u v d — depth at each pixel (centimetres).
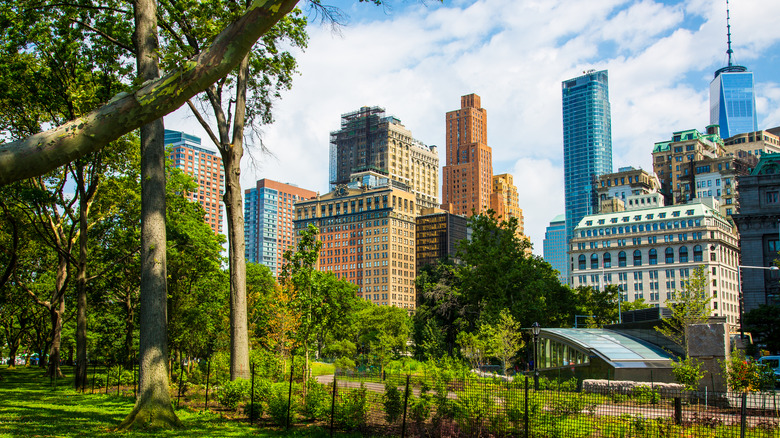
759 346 7338
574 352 4328
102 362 6359
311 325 2712
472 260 6119
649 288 15438
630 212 16212
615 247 16038
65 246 4678
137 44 2116
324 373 5628
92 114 1029
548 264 7731
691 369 2597
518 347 5506
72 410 2433
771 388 2733
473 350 5872
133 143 4116
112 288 5284
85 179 4347
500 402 1775
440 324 8350
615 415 1948
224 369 3478
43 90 3344
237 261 2686
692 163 19450
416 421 1877
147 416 1931
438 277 10362
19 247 4981
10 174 973
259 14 1046
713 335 2700
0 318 6825
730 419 1969
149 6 2127
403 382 1983
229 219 2727
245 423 2120
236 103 2811
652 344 4284
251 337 3828
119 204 4822
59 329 4816
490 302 5928
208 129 2777
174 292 4034
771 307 7038
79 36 2862
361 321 10675
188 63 1056
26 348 9925
